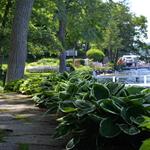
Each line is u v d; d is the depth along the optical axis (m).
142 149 2.60
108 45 58.09
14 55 13.52
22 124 5.82
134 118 3.63
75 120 4.13
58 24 28.58
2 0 20.66
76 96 5.20
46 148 4.41
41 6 20.62
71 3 29.98
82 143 3.96
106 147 3.80
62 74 9.69
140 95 3.94
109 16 31.59
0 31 20.44
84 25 30.89
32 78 11.00
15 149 4.40
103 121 3.69
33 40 21.52
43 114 6.54
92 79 7.52
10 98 9.48
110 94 4.30
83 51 64.69
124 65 52.84
